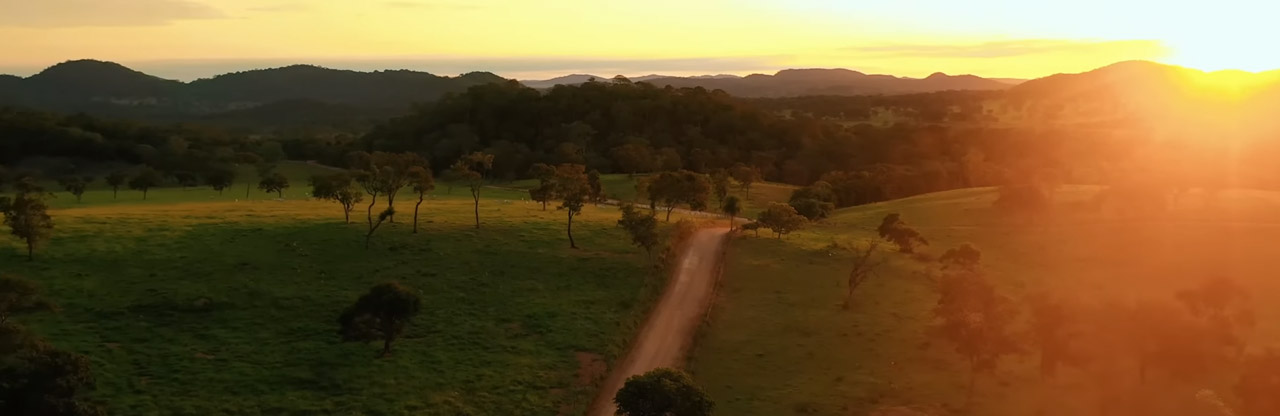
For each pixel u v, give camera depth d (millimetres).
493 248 79500
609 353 55250
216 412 44344
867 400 48000
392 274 70688
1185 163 171375
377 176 84438
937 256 88375
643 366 54594
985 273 78625
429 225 87750
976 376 51906
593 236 86375
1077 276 82188
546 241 83062
